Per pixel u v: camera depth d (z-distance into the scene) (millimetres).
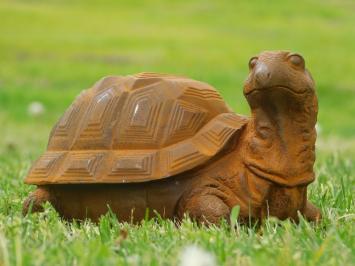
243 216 11484
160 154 11766
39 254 9000
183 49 79000
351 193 14672
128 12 105500
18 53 74250
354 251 9438
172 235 10547
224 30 93750
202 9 109000
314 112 11383
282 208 11453
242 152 11641
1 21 91750
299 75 11023
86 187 12234
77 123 12828
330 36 90812
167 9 108812
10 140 32531
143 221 11352
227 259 8898
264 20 102375
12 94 54094
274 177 11219
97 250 9211
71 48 77750
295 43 85312
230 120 12094
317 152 26156
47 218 12312
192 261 7754
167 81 12562
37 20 93938
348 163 20359
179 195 11656
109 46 79625
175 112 12078
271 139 11297
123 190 11898
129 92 12539
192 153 11617
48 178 12461
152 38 85125
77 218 12695
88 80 63344
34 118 45875
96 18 98688
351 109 56656
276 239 10195
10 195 15375
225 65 71250
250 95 11250
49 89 58625
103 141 12234
